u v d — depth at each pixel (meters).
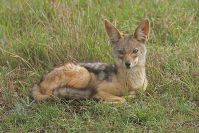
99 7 16.61
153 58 13.89
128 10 16.72
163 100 12.45
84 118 11.66
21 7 16.56
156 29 15.86
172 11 16.67
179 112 11.94
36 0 16.81
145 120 11.48
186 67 13.57
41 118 11.59
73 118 11.72
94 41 14.43
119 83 12.44
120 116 11.58
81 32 14.79
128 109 11.87
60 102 12.30
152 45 14.80
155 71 13.41
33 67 13.97
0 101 12.69
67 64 12.55
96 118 11.72
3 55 14.29
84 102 12.25
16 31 15.62
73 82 12.34
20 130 11.31
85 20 15.74
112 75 12.48
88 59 14.08
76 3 16.75
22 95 12.90
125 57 12.32
